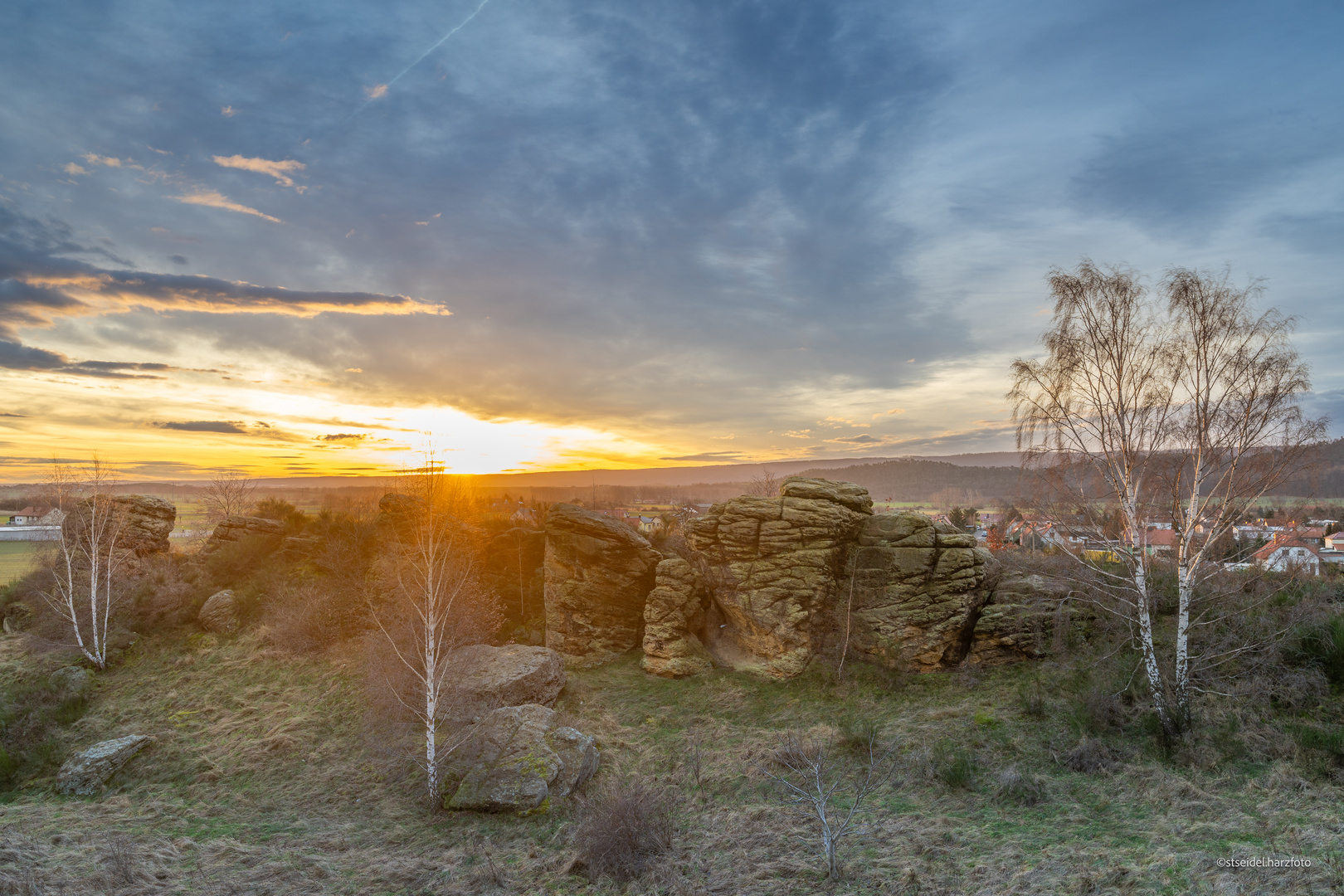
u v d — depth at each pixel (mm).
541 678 26484
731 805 19656
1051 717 22891
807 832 17438
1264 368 19828
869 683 27875
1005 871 14312
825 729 24234
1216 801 16750
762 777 21188
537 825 19109
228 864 17156
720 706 26922
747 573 30656
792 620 29234
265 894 15469
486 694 24875
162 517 44438
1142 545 21594
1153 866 13672
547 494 133875
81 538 36031
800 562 29828
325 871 16625
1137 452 21609
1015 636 28062
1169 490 21422
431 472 27297
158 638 34156
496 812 19844
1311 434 19391
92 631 33906
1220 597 23422
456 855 17484
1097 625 27547
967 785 19422
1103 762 19625
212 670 31000
